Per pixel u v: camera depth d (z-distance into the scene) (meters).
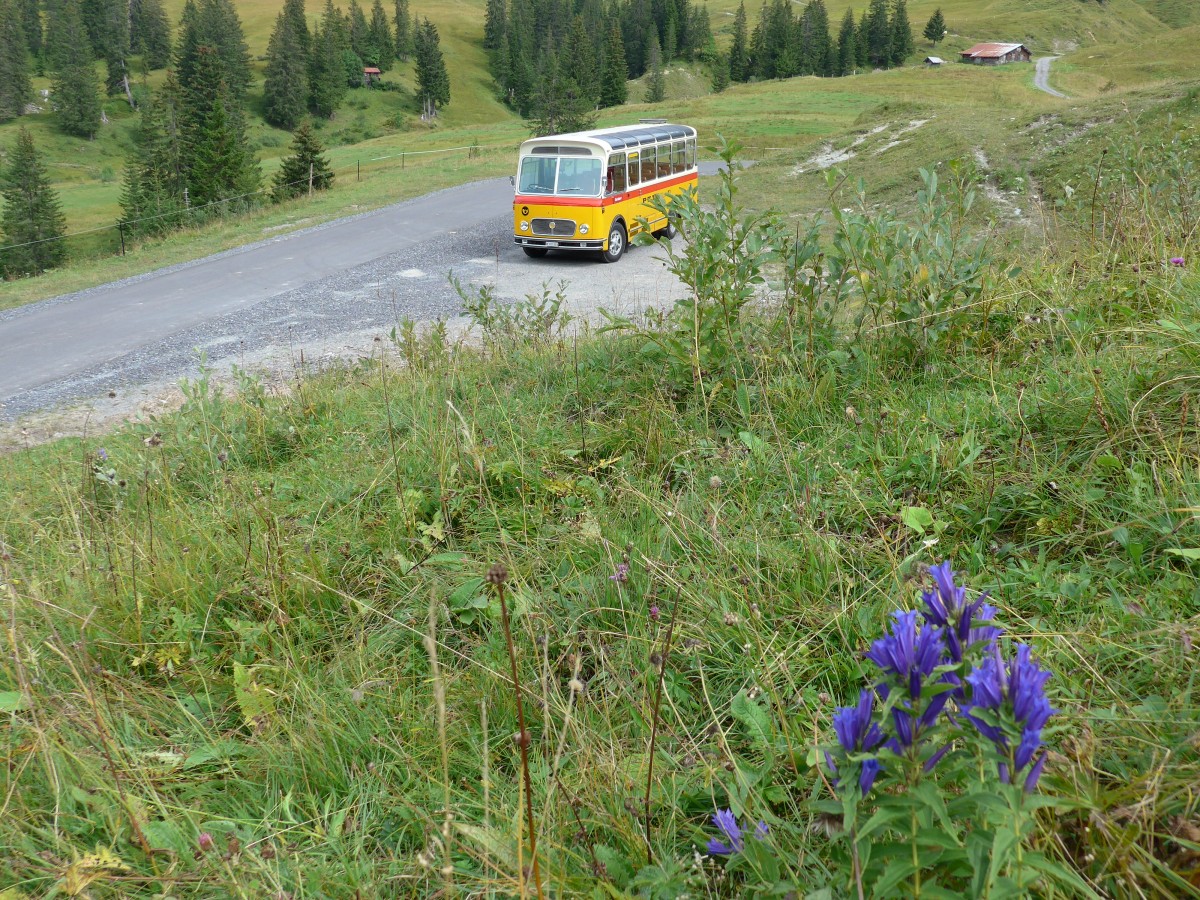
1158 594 3.17
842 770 1.77
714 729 3.12
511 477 5.21
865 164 31.52
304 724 3.42
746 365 6.04
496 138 70.69
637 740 3.10
